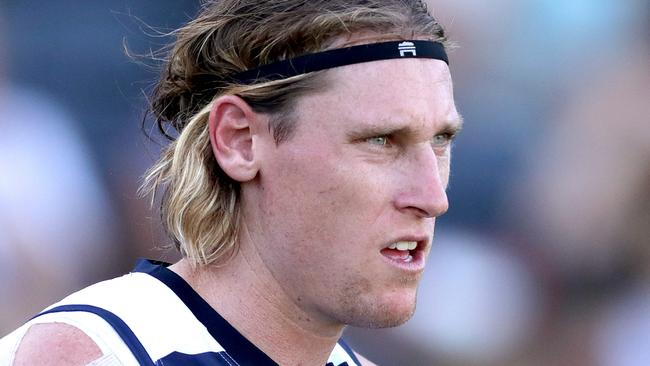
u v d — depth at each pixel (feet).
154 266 19.11
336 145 16.70
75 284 43.80
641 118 49.24
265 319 17.90
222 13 18.35
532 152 49.62
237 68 17.76
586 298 47.34
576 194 48.73
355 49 16.75
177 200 18.39
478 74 50.80
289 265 17.33
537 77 50.55
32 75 45.88
